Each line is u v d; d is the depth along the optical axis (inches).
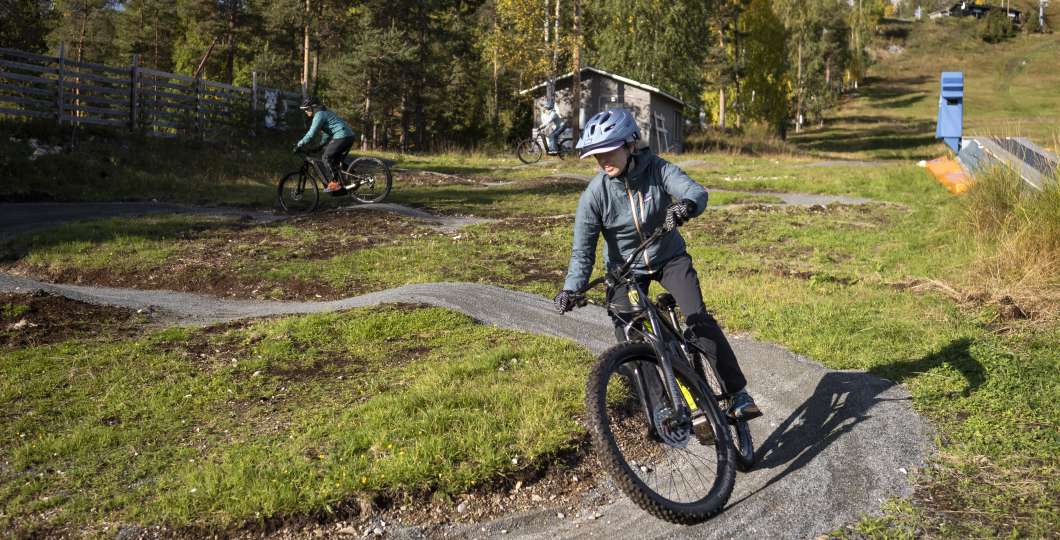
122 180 652.1
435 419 166.1
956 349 225.3
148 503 140.6
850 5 3929.6
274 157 847.1
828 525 134.7
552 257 394.0
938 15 5620.1
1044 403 182.9
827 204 588.7
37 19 1048.2
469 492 146.2
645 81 1622.8
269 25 1726.1
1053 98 3031.5
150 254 388.2
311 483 143.9
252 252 399.5
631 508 144.7
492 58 1558.8
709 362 151.1
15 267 372.2
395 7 1493.6
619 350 134.3
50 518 136.8
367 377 210.2
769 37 2027.6
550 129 1061.1
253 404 192.2
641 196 143.5
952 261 350.9
